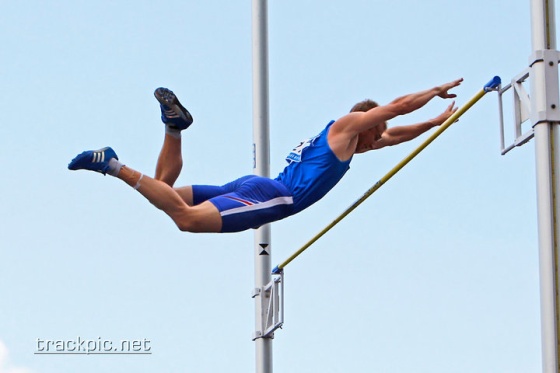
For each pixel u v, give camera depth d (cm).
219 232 2858
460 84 2839
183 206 2802
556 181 2469
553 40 2520
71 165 2725
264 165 4191
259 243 4175
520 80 2581
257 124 4209
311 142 2947
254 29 4262
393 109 2861
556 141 2483
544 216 2458
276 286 4075
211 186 2964
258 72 4234
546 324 2427
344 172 2967
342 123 2916
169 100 2745
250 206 2866
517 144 2592
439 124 3125
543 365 2422
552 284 2434
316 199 2950
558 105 2491
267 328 4106
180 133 2836
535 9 2525
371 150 3125
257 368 4116
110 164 2742
